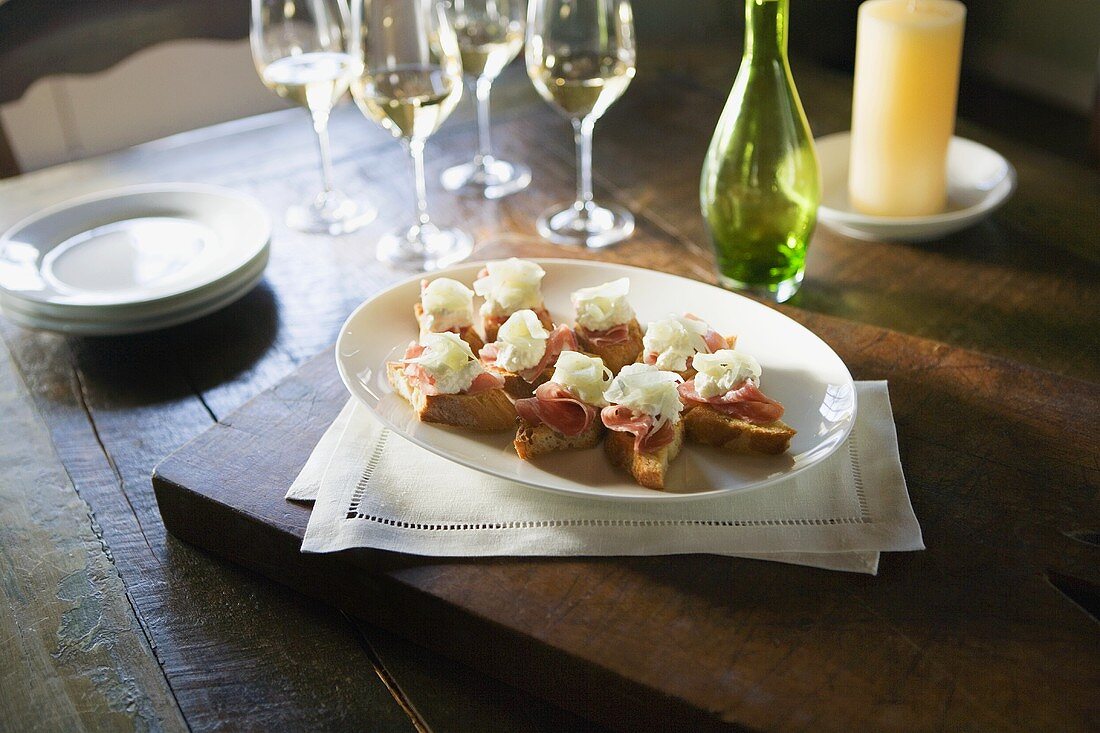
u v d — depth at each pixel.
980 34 2.72
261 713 0.74
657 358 0.84
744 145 0.96
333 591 0.79
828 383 0.83
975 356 0.90
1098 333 0.96
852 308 1.00
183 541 0.83
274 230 1.13
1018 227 1.08
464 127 1.30
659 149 1.24
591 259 1.05
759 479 0.78
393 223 1.14
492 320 0.89
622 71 1.05
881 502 0.79
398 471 0.82
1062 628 0.73
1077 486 0.81
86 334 0.96
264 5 1.08
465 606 0.75
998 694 0.70
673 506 0.79
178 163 1.25
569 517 0.79
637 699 0.72
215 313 1.02
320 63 1.09
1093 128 1.37
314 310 1.02
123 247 1.04
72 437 0.91
